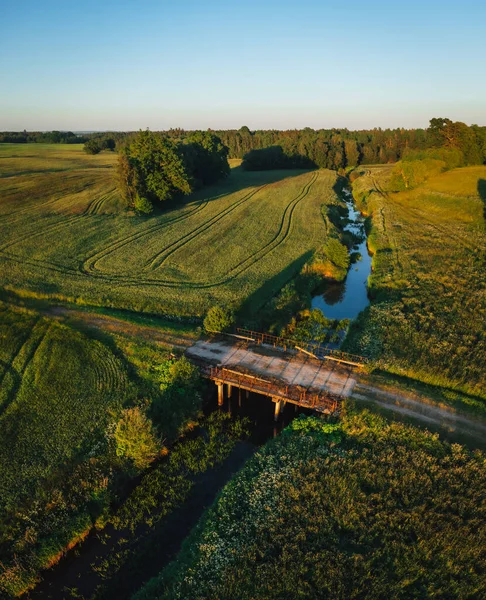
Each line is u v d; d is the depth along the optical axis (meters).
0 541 17.70
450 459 21.11
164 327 33.72
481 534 17.30
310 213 70.25
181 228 60.62
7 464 21.08
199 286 41.94
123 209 67.56
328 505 19.00
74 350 30.34
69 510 19.34
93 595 16.69
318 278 46.62
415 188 86.44
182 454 23.81
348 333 34.47
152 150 68.75
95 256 49.19
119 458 21.86
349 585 15.74
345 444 22.48
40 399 25.62
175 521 19.88
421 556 16.75
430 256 50.19
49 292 39.53
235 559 16.98
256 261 48.78
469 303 37.53
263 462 21.92
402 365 28.12
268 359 29.36
